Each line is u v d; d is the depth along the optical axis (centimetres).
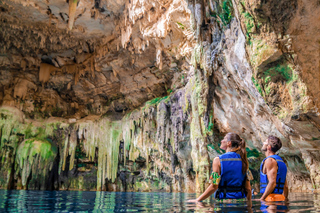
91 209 251
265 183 267
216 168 232
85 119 1532
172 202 345
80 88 1602
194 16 709
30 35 1311
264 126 719
